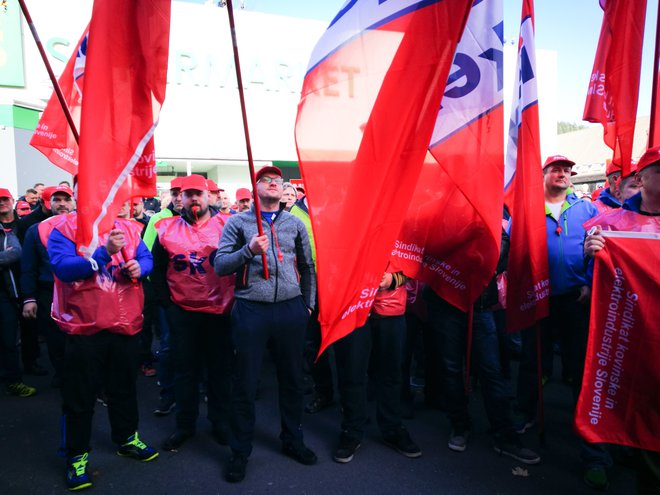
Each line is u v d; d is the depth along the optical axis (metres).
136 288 2.90
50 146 3.94
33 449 3.29
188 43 15.64
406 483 2.83
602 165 19.61
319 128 2.29
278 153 17.20
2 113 8.55
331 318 2.31
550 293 3.30
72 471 2.79
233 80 16.34
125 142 2.40
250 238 2.93
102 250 2.70
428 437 3.43
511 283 3.11
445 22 2.38
